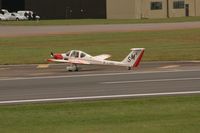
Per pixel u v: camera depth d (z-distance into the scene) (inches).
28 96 2508.6
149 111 2028.8
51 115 1984.5
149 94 2497.5
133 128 1704.0
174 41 6028.5
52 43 5944.9
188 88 2687.0
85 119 1888.5
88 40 6259.8
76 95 2508.6
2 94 2591.0
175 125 1738.4
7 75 3513.8
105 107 2148.1
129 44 5743.1
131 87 2755.9
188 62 4252.0
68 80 3127.5
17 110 2113.7
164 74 3353.8
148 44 5723.4
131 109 2082.9
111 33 7253.9
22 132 1678.2
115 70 3663.9
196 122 1784.0
